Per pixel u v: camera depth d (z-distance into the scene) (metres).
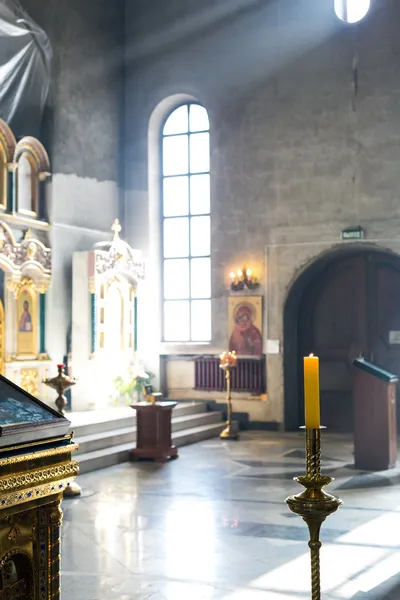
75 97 15.71
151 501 9.17
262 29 16.14
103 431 12.85
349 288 16.03
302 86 15.70
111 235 16.70
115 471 11.18
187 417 15.12
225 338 16.34
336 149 15.36
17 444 3.55
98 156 16.38
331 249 15.32
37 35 14.65
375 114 15.06
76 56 15.78
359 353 15.87
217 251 16.45
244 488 9.87
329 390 16.19
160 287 17.25
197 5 16.80
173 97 17.08
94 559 6.79
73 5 15.71
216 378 16.36
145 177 17.19
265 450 13.11
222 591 5.88
